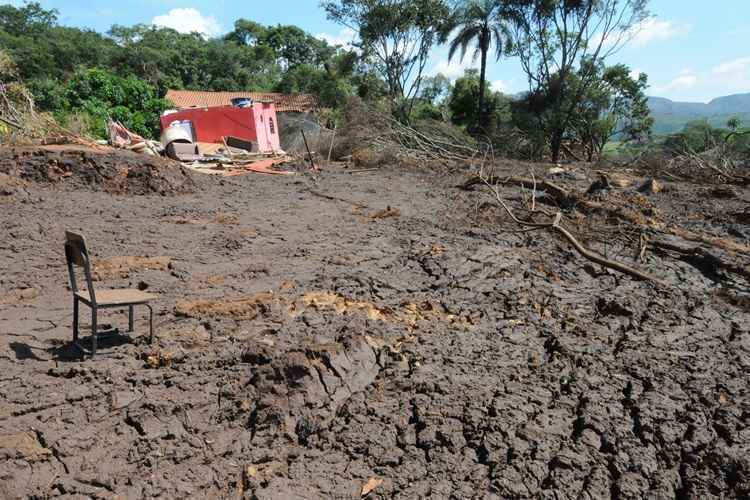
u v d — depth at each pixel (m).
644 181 16.44
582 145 35.41
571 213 11.53
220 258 7.92
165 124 22.75
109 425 3.96
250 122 22.27
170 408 4.14
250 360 4.81
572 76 33.59
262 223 10.12
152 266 7.36
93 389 4.30
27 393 4.21
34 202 10.09
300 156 20.56
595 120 33.78
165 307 5.98
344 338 5.07
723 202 13.81
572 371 5.21
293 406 4.27
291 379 4.47
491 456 3.94
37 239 8.12
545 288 7.45
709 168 18.08
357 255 8.31
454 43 34.97
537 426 4.30
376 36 37.50
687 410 4.69
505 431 4.18
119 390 4.32
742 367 5.55
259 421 4.15
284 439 4.04
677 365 5.52
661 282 7.97
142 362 4.77
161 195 11.99
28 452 3.63
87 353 4.80
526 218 11.09
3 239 7.95
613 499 3.69
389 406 4.44
